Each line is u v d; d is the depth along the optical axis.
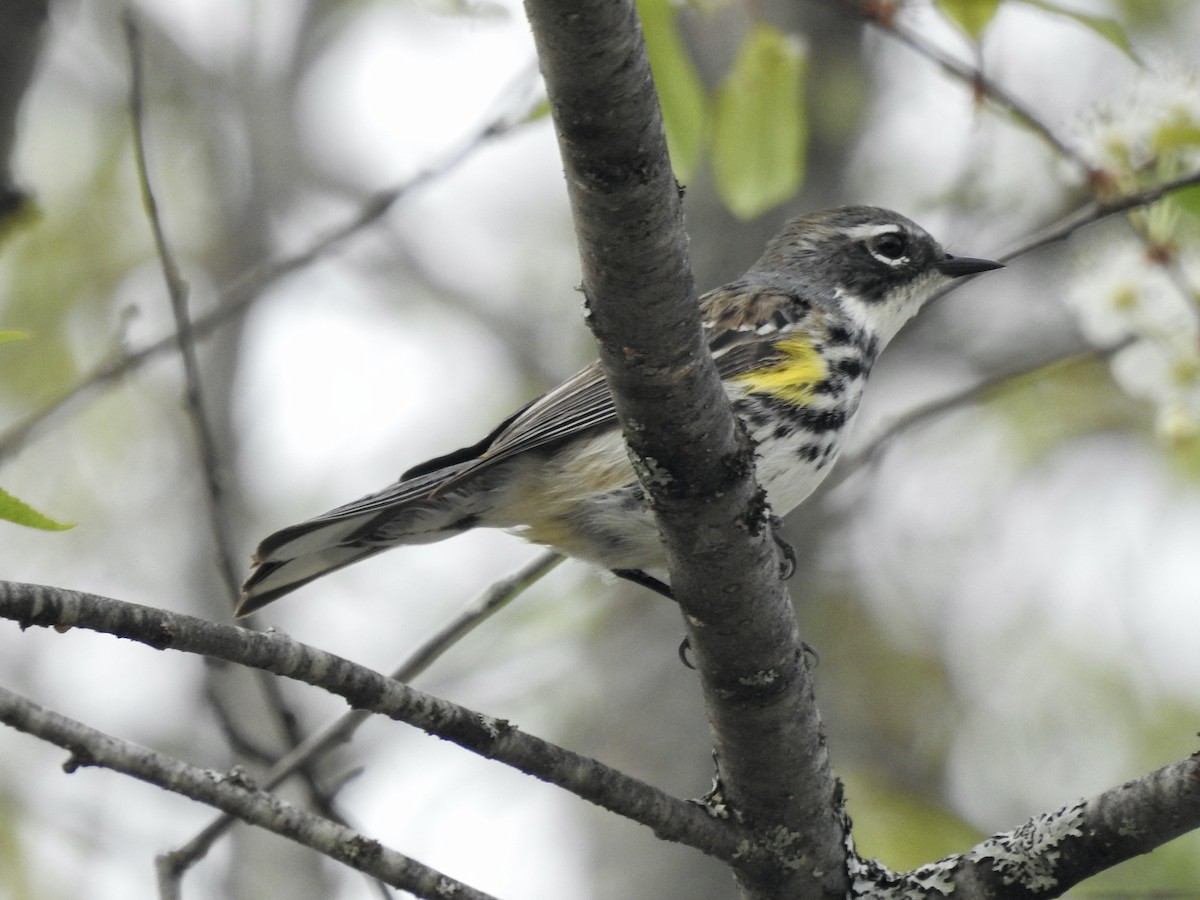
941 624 15.07
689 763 11.73
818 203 13.60
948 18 9.45
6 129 9.38
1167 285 9.73
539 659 12.98
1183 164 9.48
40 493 15.30
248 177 16.05
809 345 10.04
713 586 6.71
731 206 10.15
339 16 16.73
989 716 14.69
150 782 5.99
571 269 16.88
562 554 9.61
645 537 9.38
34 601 5.50
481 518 9.53
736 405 9.71
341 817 8.76
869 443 11.16
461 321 16.70
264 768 9.23
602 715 12.30
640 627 12.63
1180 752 14.19
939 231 15.23
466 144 10.48
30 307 15.36
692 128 9.35
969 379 15.65
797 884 7.27
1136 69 9.69
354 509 9.05
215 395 14.50
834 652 14.05
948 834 12.76
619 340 6.18
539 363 16.39
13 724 5.74
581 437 9.44
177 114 16.30
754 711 6.95
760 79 9.76
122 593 14.98
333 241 10.57
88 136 16.14
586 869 11.97
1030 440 15.35
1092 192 9.90
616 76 5.57
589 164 5.75
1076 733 14.56
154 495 15.38
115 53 16.36
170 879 7.80
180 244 15.91
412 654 9.32
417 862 6.32
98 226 15.84
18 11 9.09
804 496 9.98
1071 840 6.84
